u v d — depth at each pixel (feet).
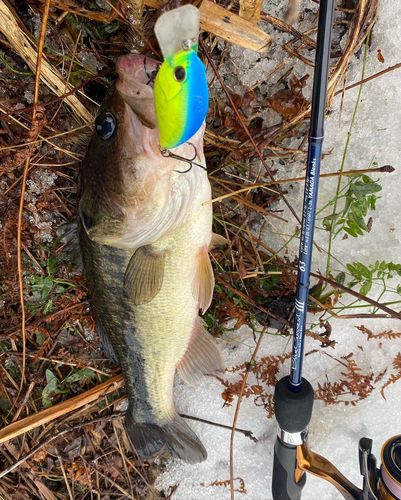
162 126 0.96
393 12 1.62
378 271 1.90
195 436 2.13
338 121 1.78
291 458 1.66
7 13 1.49
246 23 1.42
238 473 2.26
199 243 1.57
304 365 2.15
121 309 1.70
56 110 1.75
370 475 1.50
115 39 1.65
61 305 2.10
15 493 2.23
